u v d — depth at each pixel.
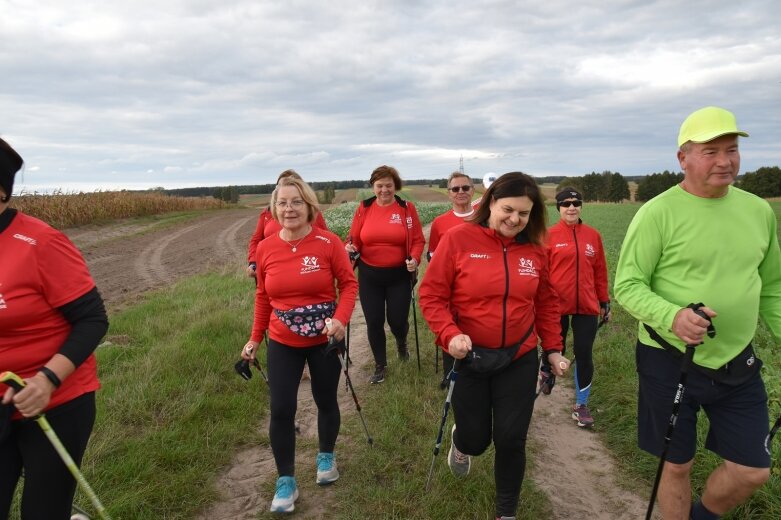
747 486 2.43
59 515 2.09
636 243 2.58
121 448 3.59
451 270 2.89
